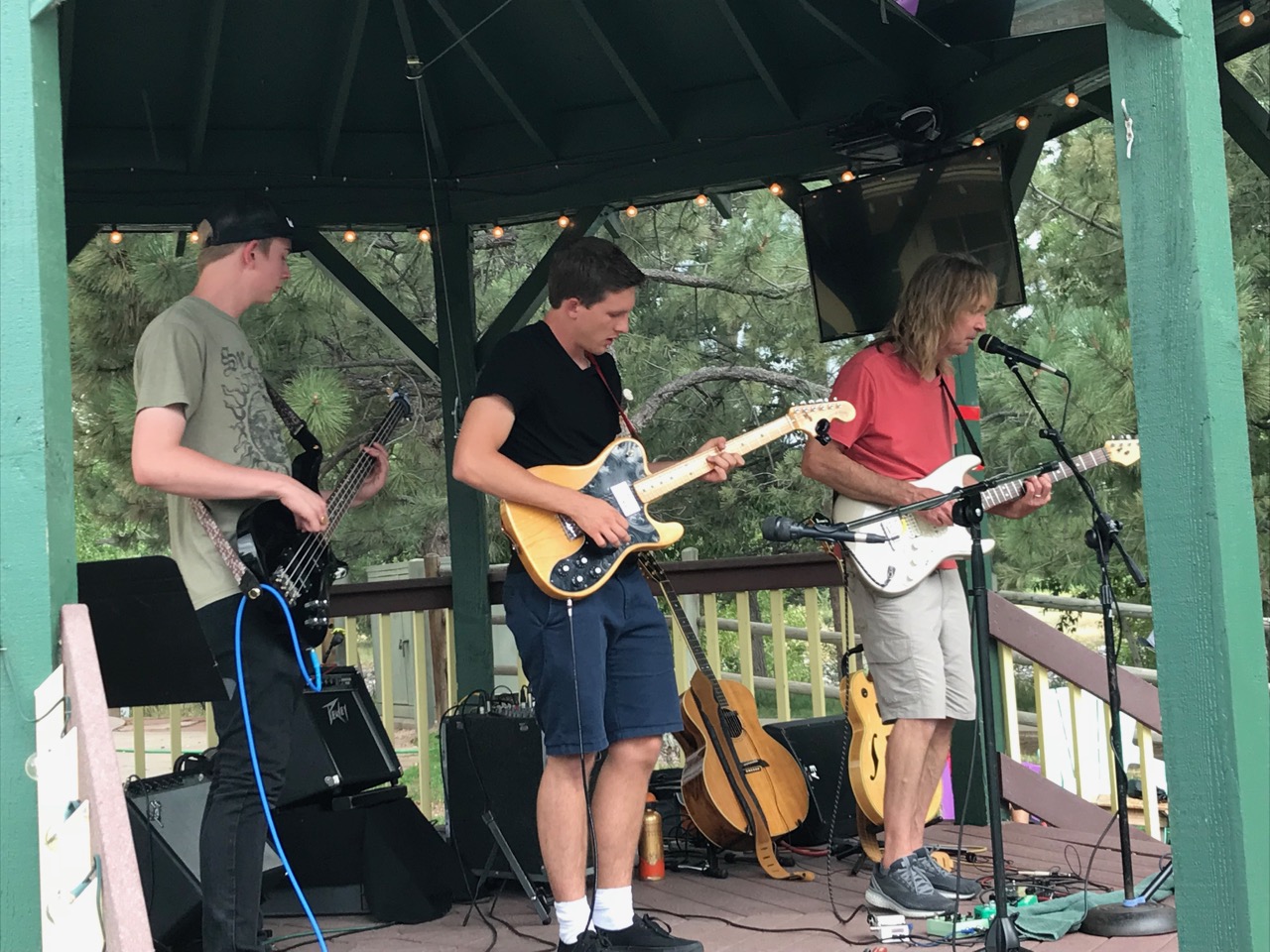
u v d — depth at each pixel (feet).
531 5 14.78
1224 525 6.54
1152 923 9.67
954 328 10.64
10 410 5.87
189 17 14.40
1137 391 6.82
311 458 9.77
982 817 14.46
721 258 26.73
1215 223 6.75
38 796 5.76
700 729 12.73
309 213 16.20
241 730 8.71
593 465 9.53
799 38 15.01
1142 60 6.83
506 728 12.00
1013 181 14.70
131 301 23.06
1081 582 23.99
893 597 10.57
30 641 5.81
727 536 30.22
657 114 15.48
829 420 10.71
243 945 8.55
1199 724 6.55
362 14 13.99
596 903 9.32
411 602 15.96
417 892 11.32
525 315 16.39
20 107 5.98
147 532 27.63
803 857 13.32
